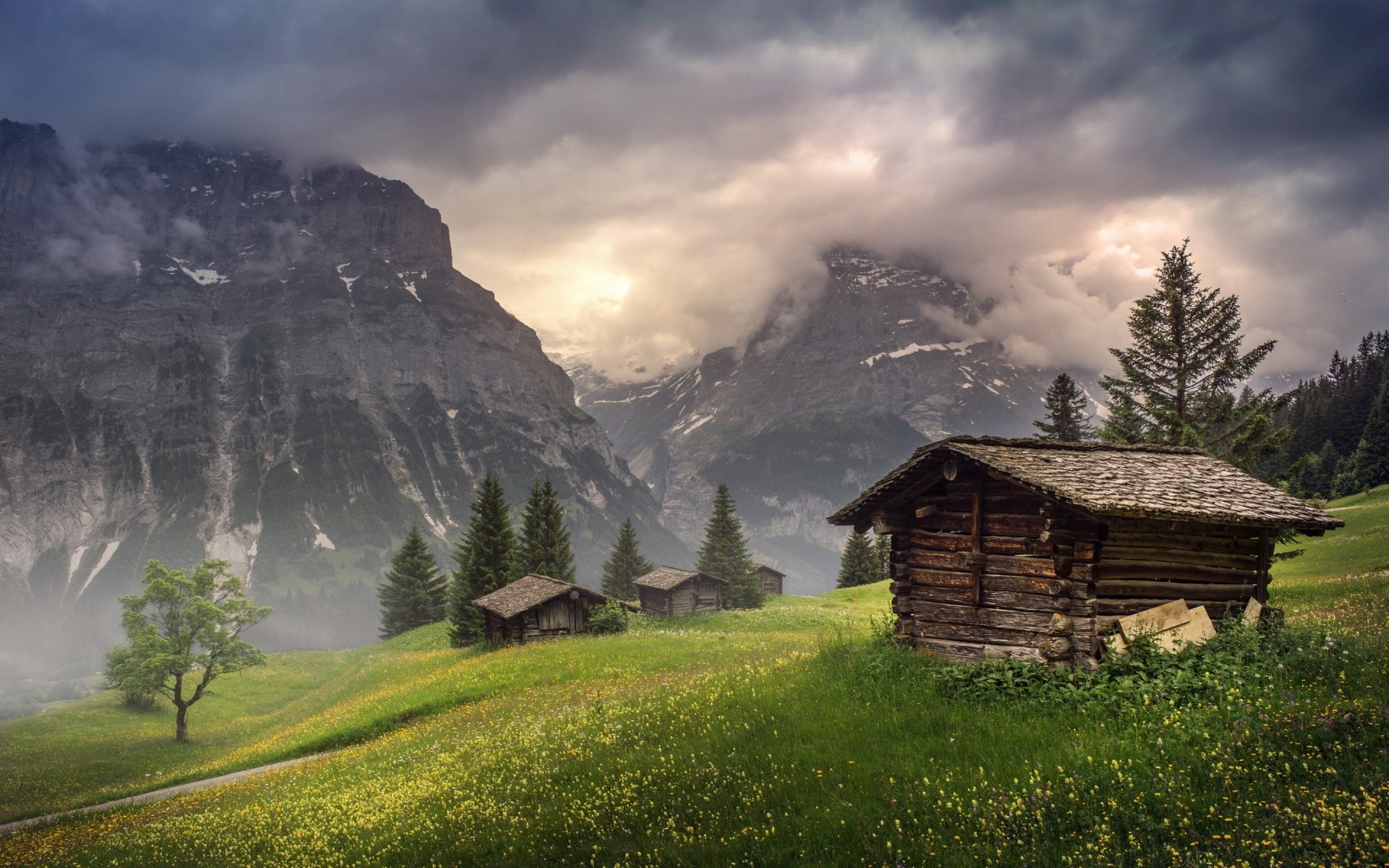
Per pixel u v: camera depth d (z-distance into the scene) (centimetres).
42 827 2711
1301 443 13362
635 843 1242
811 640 4059
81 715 6281
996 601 1869
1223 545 1919
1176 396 4216
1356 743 1046
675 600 7788
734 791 1353
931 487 2047
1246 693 1327
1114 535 1783
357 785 2253
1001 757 1261
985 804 1091
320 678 7888
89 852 2039
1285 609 2712
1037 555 1814
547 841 1344
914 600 2044
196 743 5325
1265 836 871
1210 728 1191
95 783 4100
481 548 7750
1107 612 1761
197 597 5594
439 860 1376
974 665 1738
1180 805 980
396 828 1638
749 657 3095
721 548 10075
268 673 8088
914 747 1377
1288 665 1449
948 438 1942
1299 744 1079
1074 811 1025
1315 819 878
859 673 1867
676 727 1862
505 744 2262
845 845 1070
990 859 948
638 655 4078
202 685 5512
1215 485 1903
